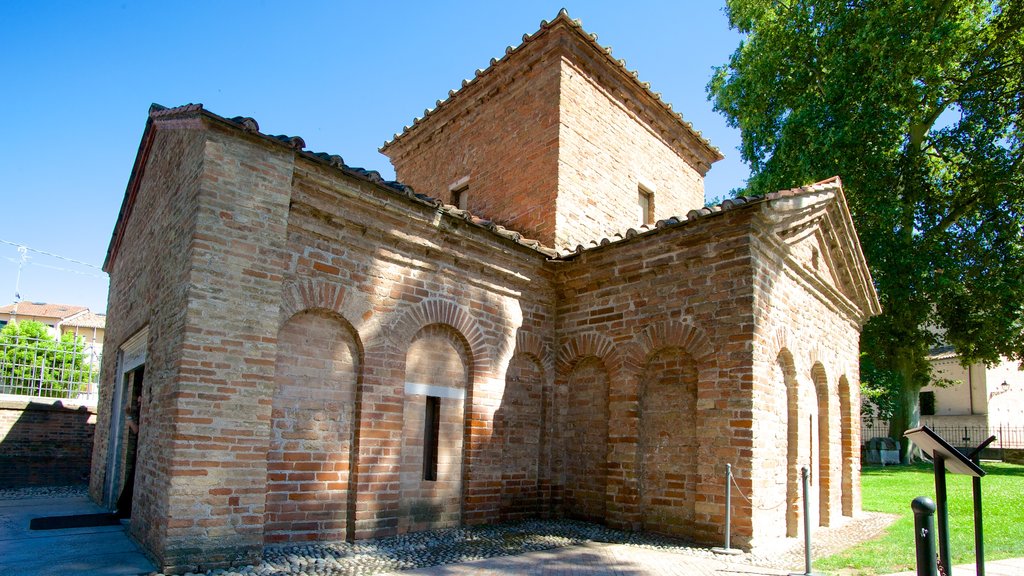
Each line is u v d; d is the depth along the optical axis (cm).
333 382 866
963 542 949
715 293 966
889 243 2083
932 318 2231
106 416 1234
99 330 5050
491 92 1495
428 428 989
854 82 2061
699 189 1738
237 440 715
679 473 974
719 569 766
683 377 1002
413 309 961
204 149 734
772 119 2419
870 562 815
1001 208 2073
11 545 773
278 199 786
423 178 1714
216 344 712
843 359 1365
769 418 948
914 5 1947
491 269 1075
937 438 577
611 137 1448
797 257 1115
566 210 1294
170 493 662
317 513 829
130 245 1196
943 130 2166
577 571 738
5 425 1603
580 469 1115
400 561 768
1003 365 3316
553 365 1173
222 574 670
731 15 2580
